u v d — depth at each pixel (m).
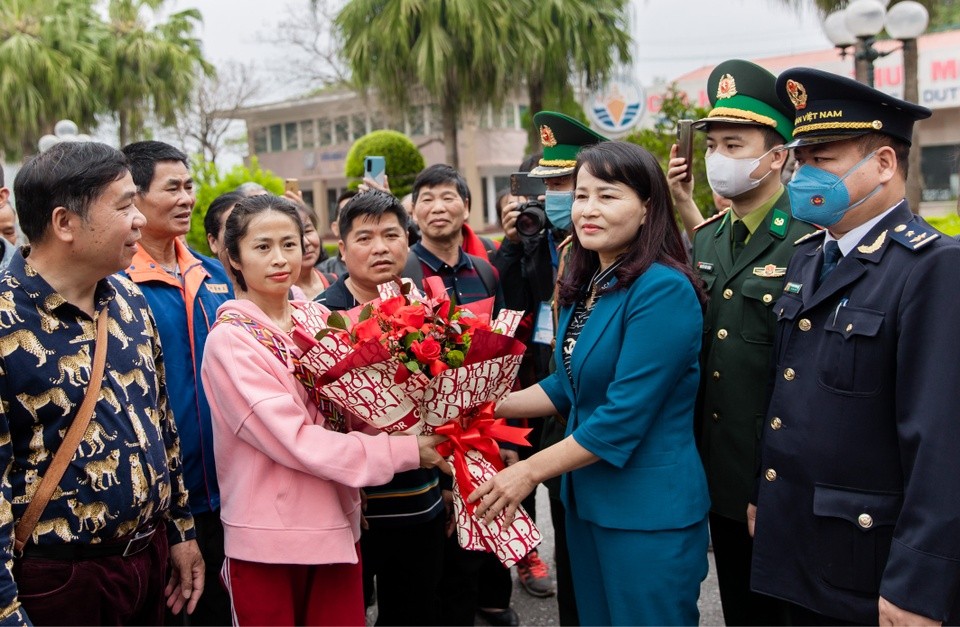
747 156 2.36
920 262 1.74
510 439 2.15
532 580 3.60
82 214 1.74
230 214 2.16
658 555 2.08
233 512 2.02
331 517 2.01
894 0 8.84
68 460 1.75
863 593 1.80
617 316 2.11
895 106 1.81
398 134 8.77
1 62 15.09
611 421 2.03
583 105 12.14
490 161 22.97
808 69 1.88
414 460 2.01
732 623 2.55
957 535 1.62
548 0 11.48
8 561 1.62
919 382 1.70
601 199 2.10
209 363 2.02
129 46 16.67
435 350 1.90
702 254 2.59
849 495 1.82
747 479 2.33
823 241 2.10
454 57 11.27
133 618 2.04
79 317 1.82
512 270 3.38
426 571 2.59
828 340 1.89
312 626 2.12
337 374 1.91
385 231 2.66
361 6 11.84
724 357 2.39
